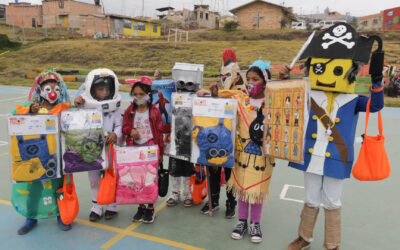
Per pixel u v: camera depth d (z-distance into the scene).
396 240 3.22
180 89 3.72
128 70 23.22
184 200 4.15
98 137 3.16
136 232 3.32
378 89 2.37
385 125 9.70
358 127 9.39
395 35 32.50
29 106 3.19
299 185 4.80
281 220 3.67
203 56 26.98
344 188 4.66
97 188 3.51
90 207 3.94
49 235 3.24
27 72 24.14
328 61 2.56
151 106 3.45
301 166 2.72
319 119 2.64
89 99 3.27
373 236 3.30
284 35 37.16
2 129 8.49
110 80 3.29
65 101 3.39
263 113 2.95
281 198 4.31
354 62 2.48
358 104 2.57
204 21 58.59
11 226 3.43
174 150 3.38
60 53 28.73
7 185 4.60
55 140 3.06
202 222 3.57
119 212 3.83
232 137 3.08
